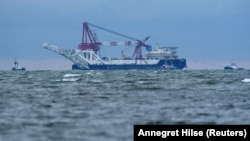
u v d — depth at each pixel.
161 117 188.25
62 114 198.00
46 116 192.38
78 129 161.38
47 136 150.88
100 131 157.62
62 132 156.50
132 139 146.50
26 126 167.88
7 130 160.38
